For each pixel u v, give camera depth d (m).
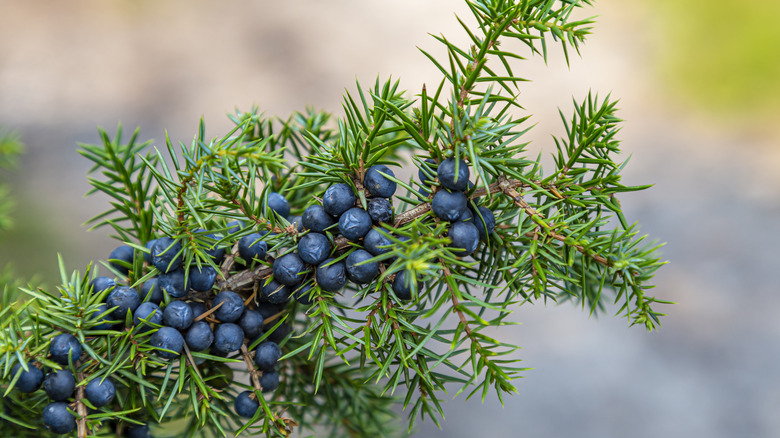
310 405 0.43
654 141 1.88
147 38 2.01
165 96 1.84
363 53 1.99
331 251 0.35
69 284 0.36
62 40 1.98
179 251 0.35
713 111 1.96
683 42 2.10
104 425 0.38
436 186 0.35
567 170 0.36
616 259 0.35
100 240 1.45
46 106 1.77
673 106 1.96
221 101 1.84
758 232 1.66
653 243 0.37
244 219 0.36
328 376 0.43
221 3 2.14
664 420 1.37
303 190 0.41
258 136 0.41
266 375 0.37
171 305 0.36
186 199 0.36
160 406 0.39
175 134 1.75
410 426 0.36
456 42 2.01
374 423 0.45
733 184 1.78
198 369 0.38
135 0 2.12
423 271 0.33
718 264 1.61
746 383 1.42
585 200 0.36
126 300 0.36
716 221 1.68
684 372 1.44
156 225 0.37
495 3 0.35
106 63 1.92
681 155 1.84
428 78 1.91
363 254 0.35
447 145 0.34
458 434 1.32
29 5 2.08
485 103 0.34
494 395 1.40
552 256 0.36
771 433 1.34
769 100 1.97
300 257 0.35
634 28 2.15
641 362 1.46
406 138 0.35
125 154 0.40
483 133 0.34
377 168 0.35
